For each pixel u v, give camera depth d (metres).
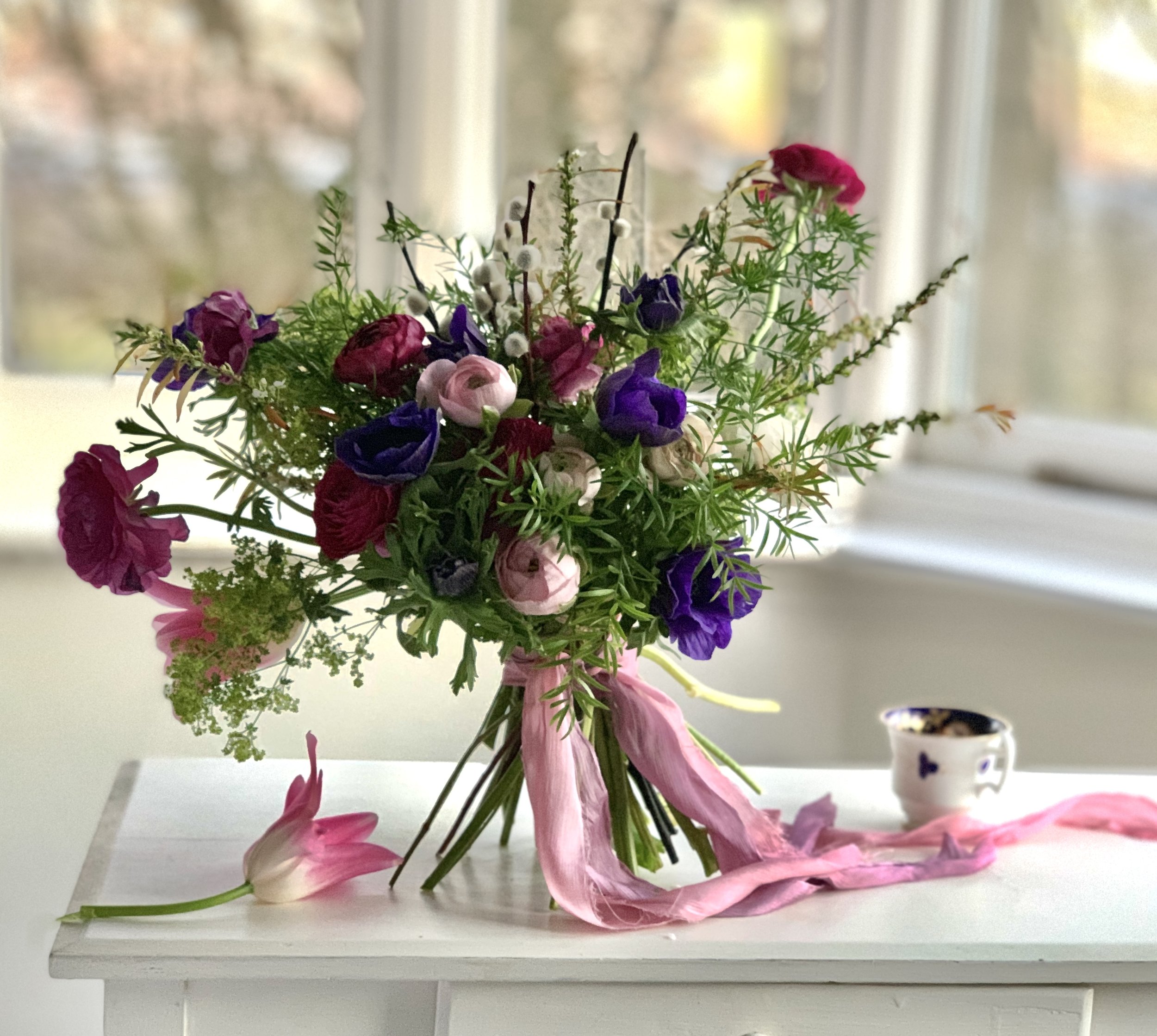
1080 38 1.83
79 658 1.60
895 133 1.90
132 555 0.83
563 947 0.87
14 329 1.77
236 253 1.82
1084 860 1.05
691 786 0.97
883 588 1.74
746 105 1.91
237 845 1.03
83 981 1.64
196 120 1.79
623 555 0.85
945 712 1.16
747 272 0.93
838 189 0.98
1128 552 1.76
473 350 0.88
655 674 1.74
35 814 1.61
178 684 0.88
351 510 0.81
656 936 0.89
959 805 1.09
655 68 1.88
